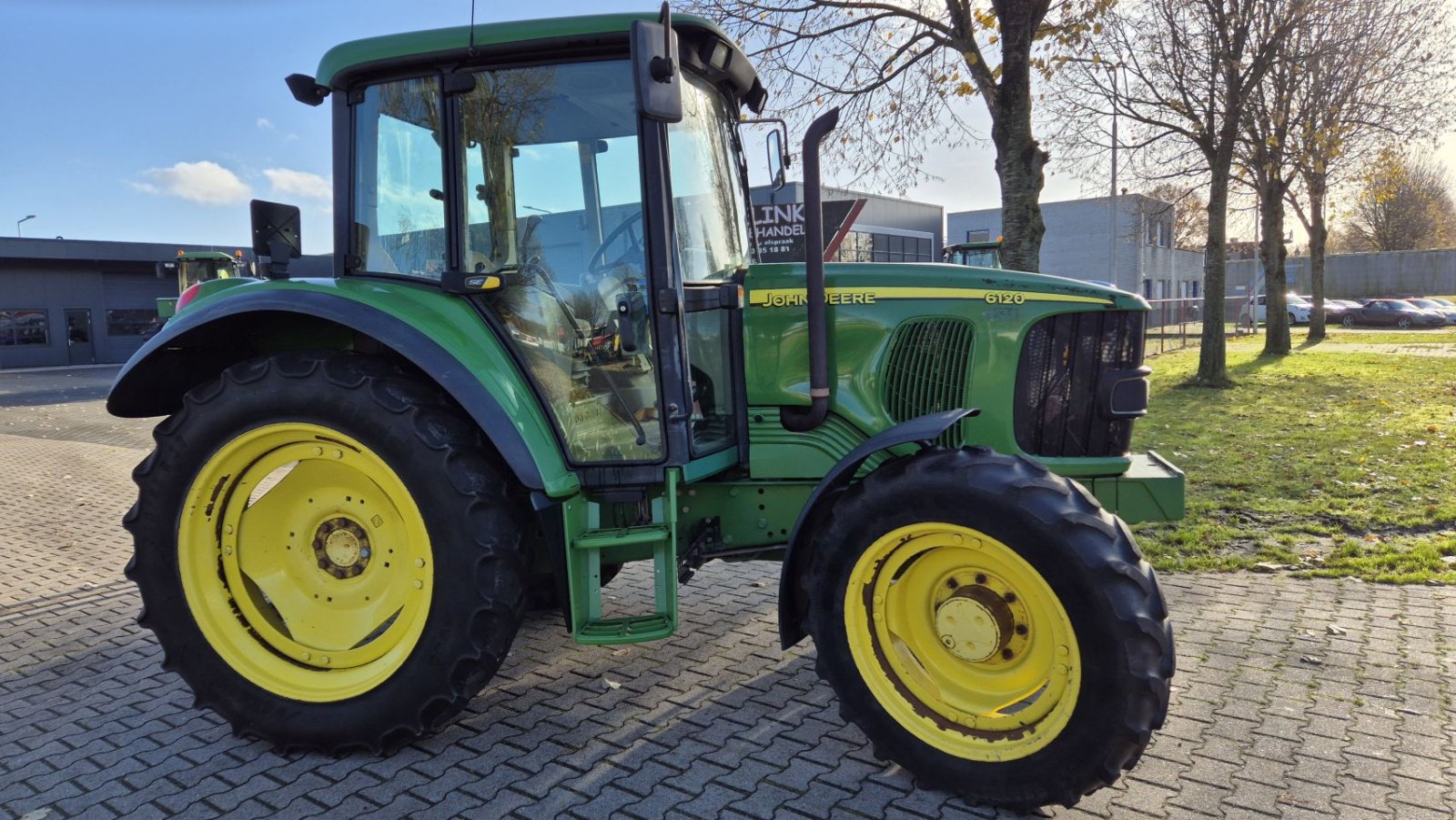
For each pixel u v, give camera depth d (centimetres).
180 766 307
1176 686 353
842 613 286
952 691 283
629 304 311
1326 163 1759
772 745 313
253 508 326
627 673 378
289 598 326
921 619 291
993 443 335
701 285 329
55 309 2900
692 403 314
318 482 322
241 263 1881
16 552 606
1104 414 335
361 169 330
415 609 305
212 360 361
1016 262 859
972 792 270
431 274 328
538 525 334
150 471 314
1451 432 900
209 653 315
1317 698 340
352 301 308
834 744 313
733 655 395
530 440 299
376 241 332
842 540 282
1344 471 734
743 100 393
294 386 300
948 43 928
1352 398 1212
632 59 294
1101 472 333
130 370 330
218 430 307
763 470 341
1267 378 1504
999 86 849
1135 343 336
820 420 329
